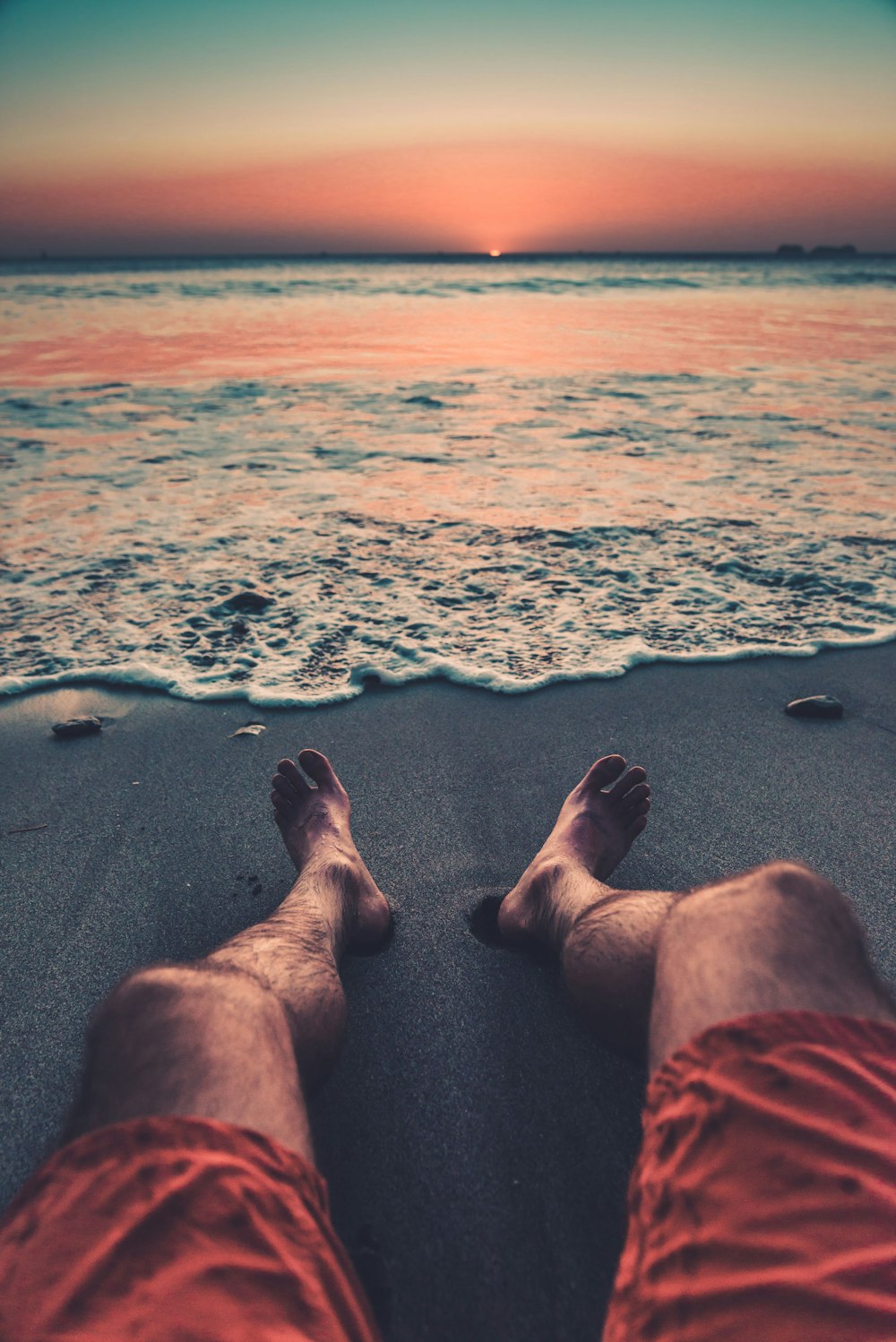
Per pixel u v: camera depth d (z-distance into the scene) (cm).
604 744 239
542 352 1105
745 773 221
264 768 229
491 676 278
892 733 242
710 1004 83
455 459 553
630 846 174
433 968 155
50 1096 129
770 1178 67
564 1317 99
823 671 281
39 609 332
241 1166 74
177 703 266
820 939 86
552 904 142
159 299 2353
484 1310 99
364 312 1891
